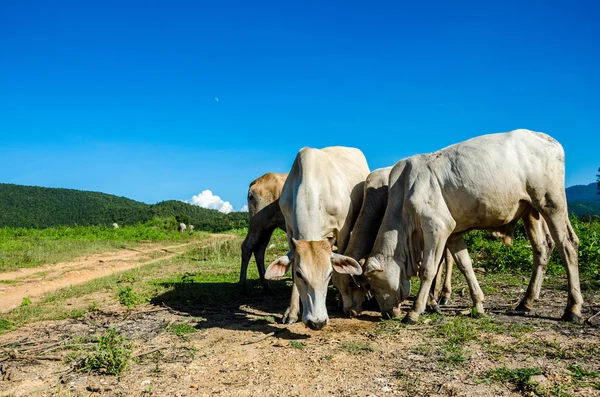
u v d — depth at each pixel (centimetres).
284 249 1530
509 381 391
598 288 762
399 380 404
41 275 1173
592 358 438
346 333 567
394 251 630
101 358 458
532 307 657
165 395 395
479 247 1167
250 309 732
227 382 419
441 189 601
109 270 1280
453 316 624
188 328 606
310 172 625
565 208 596
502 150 589
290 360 471
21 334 611
